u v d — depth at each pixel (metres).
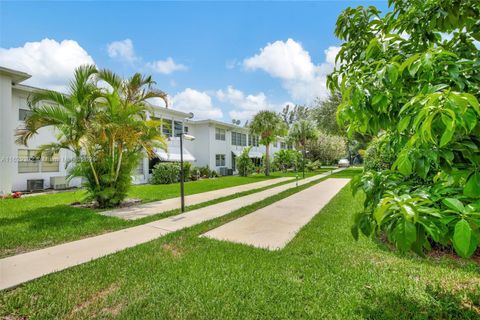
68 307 2.90
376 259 4.18
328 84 2.81
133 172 10.57
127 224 6.58
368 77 1.97
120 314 2.76
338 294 3.12
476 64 1.72
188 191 13.52
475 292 3.13
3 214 7.68
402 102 1.83
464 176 1.44
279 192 12.67
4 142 12.42
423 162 1.49
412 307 2.84
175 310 2.83
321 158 39.06
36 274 3.70
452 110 1.20
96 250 4.72
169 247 4.85
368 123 1.98
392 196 1.62
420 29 2.13
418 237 1.38
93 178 9.10
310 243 4.96
